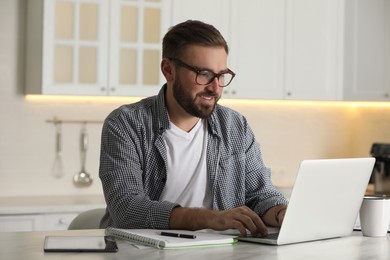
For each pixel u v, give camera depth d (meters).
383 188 5.21
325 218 2.24
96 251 1.93
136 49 4.87
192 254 1.91
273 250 2.03
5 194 4.97
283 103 5.77
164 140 2.65
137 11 4.86
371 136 5.83
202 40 2.41
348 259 1.90
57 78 4.69
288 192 5.38
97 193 5.18
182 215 2.26
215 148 2.72
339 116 5.95
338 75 5.45
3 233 2.35
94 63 4.78
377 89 5.47
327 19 5.42
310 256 1.94
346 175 2.26
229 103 5.61
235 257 1.88
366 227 2.37
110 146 2.55
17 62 4.96
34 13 4.81
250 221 2.17
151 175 2.63
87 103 5.13
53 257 1.86
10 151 4.97
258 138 5.71
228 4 5.15
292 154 5.80
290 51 5.34
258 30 5.25
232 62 5.18
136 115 2.62
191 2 5.03
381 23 5.46
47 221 4.43
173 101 2.62
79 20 4.72
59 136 5.07
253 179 2.79
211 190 2.72
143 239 2.07
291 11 5.34
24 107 4.99
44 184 5.05
